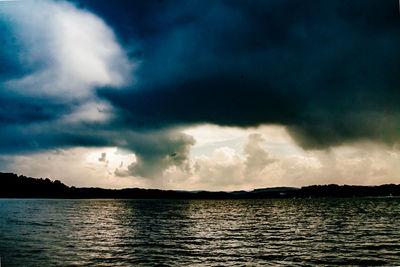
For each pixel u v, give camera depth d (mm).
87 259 23312
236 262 22641
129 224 52188
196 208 114062
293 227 45969
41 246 28766
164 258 24031
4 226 46219
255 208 110625
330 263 22031
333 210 88375
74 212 85438
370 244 29531
